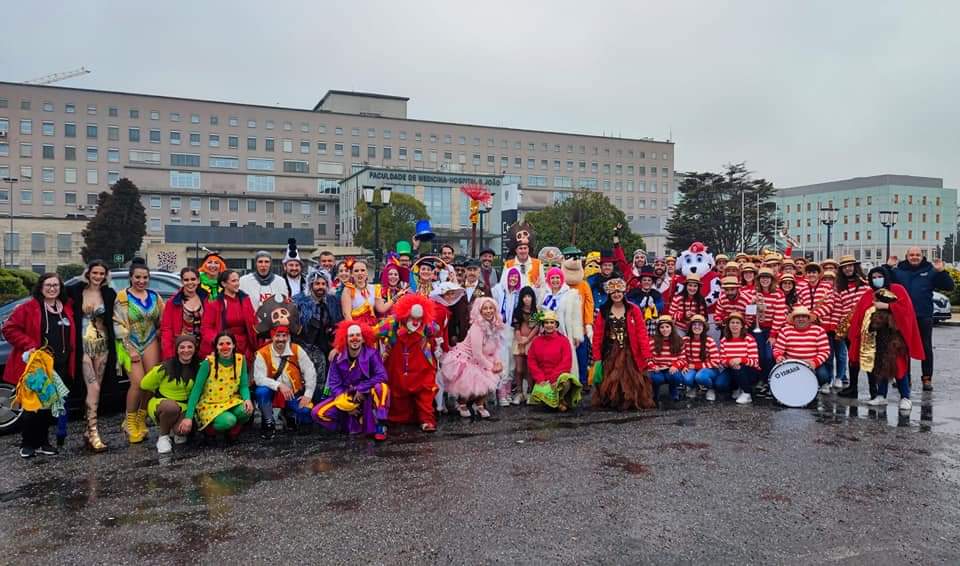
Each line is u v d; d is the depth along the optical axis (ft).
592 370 30.50
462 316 29.71
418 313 25.63
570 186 386.11
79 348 23.62
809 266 34.47
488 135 372.17
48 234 232.73
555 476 19.76
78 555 14.61
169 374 23.41
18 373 22.63
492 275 36.88
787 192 369.09
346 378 24.86
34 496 18.38
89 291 24.20
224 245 240.53
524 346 30.89
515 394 31.50
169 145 318.04
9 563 14.25
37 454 22.52
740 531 15.72
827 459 21.43
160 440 22.93
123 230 214.28
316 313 26.43
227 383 23.84
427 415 25.81
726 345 30.78
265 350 25.09
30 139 301.43
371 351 25.02
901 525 16.08
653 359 31.42
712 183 267.59
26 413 22.11
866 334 29.81
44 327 22.94
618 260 39.40
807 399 29.50
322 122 341.82
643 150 401.70
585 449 22.76
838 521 16.31
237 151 327.88
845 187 341.21
